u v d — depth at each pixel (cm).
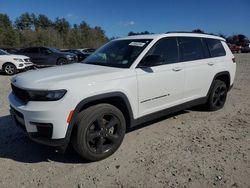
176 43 534
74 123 383
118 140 427
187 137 491
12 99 429
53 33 8069
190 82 550
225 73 642
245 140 477
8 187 348
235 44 4228
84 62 516
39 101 375
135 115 455
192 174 368
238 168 382
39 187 347
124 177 365
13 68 1429
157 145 459
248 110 660
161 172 375
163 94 495
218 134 505
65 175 373
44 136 383
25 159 418
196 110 655
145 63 464
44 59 1855
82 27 9538
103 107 403
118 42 536
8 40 7156
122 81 427
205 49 602
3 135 505
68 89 373
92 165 399
